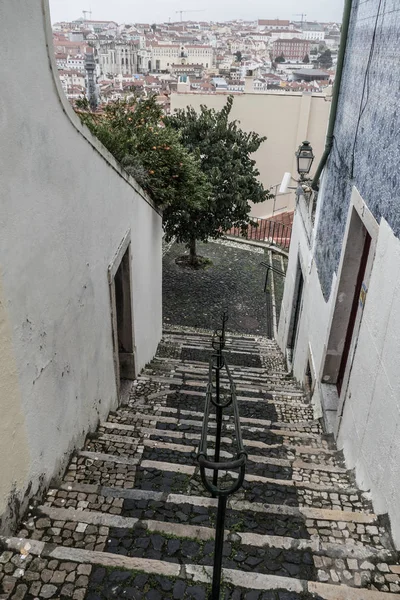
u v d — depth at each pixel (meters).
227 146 12.02
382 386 3.63
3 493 2.87
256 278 13.65
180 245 15.16
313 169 20.03
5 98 2.60
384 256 3.76
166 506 3.44
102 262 4.78
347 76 5.64
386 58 3.97
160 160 7.16
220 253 14.96
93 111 8.32
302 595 2.69
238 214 12.11
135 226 6.26
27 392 3.11
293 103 18.95
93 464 4.01
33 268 3.10
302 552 3.03
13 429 2.94
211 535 3.09
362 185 4.53
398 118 3.58
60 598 2.59
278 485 3.88
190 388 6.77
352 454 4.30
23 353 3.01
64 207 3.61
